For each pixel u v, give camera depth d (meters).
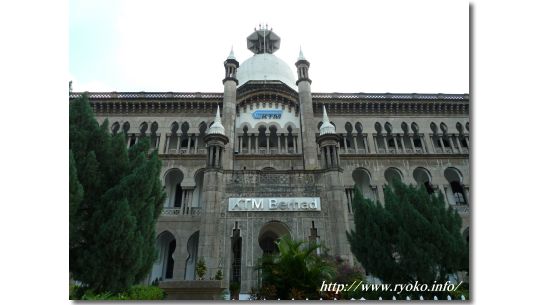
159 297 18.50
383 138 37.84
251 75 42.25
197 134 36.72
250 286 22.67
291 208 25.34
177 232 31.30
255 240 24.23
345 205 25.70
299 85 37.09
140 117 37.59
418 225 19.77
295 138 36.06
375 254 19.88
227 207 25.39
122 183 17.28
